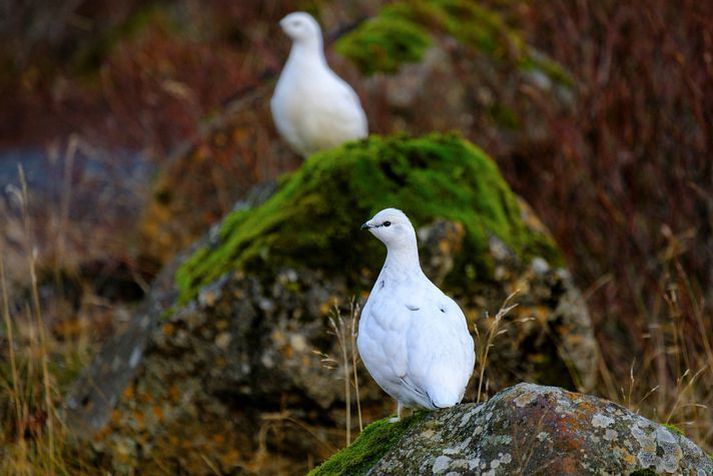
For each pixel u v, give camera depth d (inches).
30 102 881.5
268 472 337.1
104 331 471.8
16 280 505.0
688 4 446.0
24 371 403.2
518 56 560.7
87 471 343.9
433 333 233.8
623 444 202.8
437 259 330.6
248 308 327.6
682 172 441.4
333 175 342.6
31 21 1024.9
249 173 536.7
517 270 337.7
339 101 464.8
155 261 533.0
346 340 323.9
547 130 507.2
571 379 344.2
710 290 429.1
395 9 607.5
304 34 459.8
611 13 488.7
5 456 353.1
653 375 392.5
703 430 343.0
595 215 458.6
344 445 332.2
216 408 335.3
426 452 214.2
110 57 863.1
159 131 677.3
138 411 337.7
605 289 442.9
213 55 732.7
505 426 207.2
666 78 453.4
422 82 565.9
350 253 329.7
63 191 673.6
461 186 347.6
